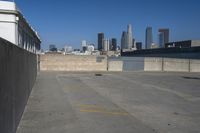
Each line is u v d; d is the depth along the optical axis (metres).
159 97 13.77
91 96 13.54
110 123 8.08
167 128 7.64
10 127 5.69
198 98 13.70
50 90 15.52
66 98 12.68
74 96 13.39
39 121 8.09
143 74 32.97
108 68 38.78
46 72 32.97
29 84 12.62
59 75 28.34
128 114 9.45
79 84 19.36
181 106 11.31
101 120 8.44
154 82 22.25
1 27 20.67
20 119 7.97
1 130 4.61
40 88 16.38
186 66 42.88
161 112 9.92
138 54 73.00
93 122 8.16
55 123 7.91
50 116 8.78
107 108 10.47
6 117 5.14
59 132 7.01
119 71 38.09
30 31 31.20
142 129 7.48
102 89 16.62
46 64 36.69
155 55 63.97
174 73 36.84
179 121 8.55
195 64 43.44
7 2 20.66
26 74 10.45
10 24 20.84
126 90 16.39
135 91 16.00
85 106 10.76
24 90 9.46
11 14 20.80
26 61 10.42
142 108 10.61
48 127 7.46
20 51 7.90
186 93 15.58
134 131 7.27
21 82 8.26
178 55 55.28
